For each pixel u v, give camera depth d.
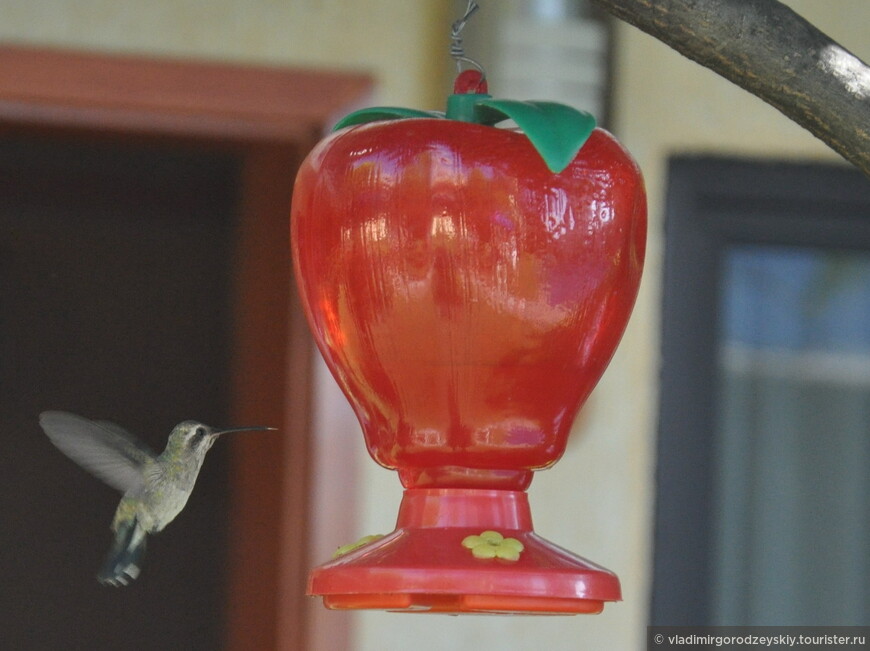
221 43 7.61
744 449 8.25
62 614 10.03
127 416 9.88
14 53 7.43
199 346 9.92
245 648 7.82
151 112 7.54
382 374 3.68
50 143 8.39
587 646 7.75
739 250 8.14
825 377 8.27
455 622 7.70
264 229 7.97
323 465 7.68
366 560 3.51
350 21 7.67
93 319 10.02
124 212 9.81
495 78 7.27
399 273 3.56
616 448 7.83
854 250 8.20
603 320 3.65
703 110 7.94
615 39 7.58
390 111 3.90
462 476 3.69
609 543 7.79
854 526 8.27
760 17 3.46
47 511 10.17
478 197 3.52
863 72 3.47
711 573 8.11
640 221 3.69
